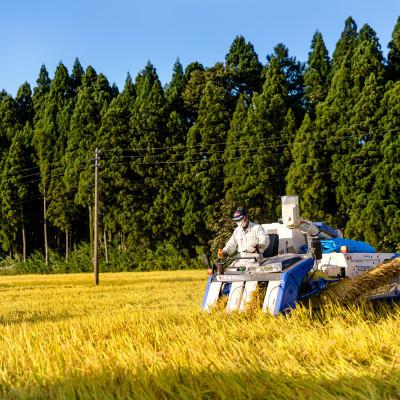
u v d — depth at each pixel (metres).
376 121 49.44
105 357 6.88
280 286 9.53
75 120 65.00
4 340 9.02
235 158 56.31
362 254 12.11
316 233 11.21
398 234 45.97
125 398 5.40
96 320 10.50
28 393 5.79
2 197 65.44
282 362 6.35
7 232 65.56
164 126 61.81
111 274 44.97
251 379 5.70
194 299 19.86
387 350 6.70
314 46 67.81
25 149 68.81
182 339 7.73
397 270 10.91
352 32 63.72
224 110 60.66
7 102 76.19
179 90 73.62
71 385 5.71
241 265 10.55
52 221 66.62
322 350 6.66
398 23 58.75
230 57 73.62
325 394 5.15
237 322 8.92
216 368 6.07
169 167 59.31
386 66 56.25
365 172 48.47
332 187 51.19
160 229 58.34
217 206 56.47
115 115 60.88
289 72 69.88
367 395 5.11
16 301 21.34
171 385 5.66
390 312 9.85
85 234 68.38
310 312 9.06
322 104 53.38
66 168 63.28
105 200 59.19
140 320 9.88
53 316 15.54
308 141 51.41
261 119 56.53
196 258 55.47
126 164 60.06
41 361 6.80
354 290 10.34
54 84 77.38
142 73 75.88
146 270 54.44
